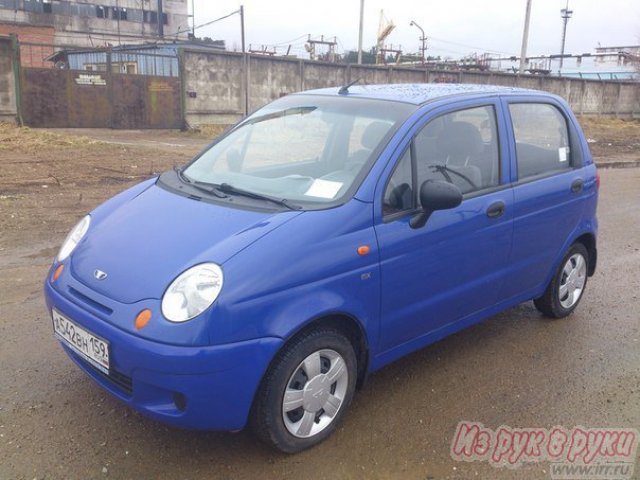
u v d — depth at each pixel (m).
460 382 3.91
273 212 3.14
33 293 5.03
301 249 2.92
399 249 3.32
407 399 3.68
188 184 3.73
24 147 12.55
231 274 2.73
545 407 3.67
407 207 3.45
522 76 30.28
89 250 3.21
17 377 3.71
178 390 2.66
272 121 4.21
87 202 8.38
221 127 20.89
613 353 4.44
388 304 3.34
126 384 2.84
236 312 2.69
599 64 60.72
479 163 3.97
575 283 5.04
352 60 55.31
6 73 16.75
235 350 2.68
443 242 3.58
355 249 3.11
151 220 3.27
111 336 2.75
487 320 4.97
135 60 25.08
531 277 4.48
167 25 63.75
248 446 3.14
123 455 3.04
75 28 58.91
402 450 3.18
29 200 8.29
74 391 3.58
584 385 3.95
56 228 7.02
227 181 3.70
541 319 5.03
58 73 17.84
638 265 6.59
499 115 4.19
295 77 22.97
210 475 2.91
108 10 60.00
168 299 2.71
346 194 3.25
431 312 3.66
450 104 3.87
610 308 5.32
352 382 3.28
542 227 4.40
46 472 2.88
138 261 2.95
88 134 17.27
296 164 3.71
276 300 2.79
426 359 4.22
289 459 3.06
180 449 3.10
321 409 3.16
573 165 4.82
